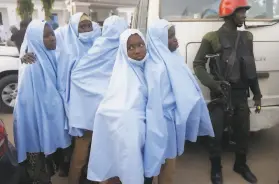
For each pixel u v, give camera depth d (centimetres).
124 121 174
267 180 287
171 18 320
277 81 312
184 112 195
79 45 241
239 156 294
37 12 1808
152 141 181
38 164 238
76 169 245
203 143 369
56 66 229
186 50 297
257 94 273
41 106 215
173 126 197
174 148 201
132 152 171
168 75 197
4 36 1820
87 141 235
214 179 283
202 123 222
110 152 184
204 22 304
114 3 1170
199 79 267
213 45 264
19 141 210
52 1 1295
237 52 259
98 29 255
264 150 352
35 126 217
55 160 270
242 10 255
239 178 294
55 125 221
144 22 347
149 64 196
